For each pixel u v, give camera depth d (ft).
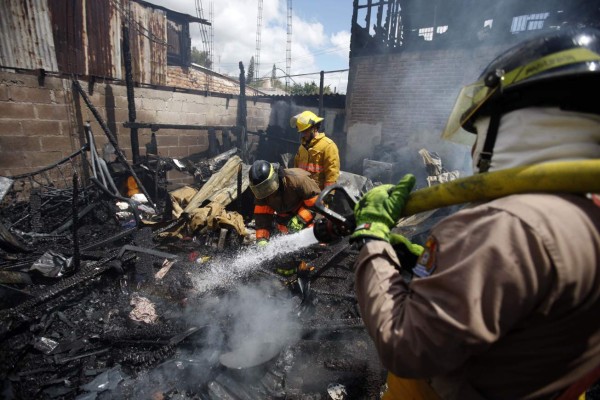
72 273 10.95
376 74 24.44
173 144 26.30
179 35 39.65
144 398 6.59
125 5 24.95
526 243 1.72
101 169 17.78
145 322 8.74
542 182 1.82
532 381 2.02
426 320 1.93
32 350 7.75
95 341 8.15
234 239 13.70
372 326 2.33
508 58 2.23
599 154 1.90
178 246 13.14
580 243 1.72
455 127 3.00
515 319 1.79
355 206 3.12
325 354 7.95
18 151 18.29
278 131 32.65
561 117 1.92
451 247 1.99
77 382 7.07
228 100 30.09
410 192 2.89
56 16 20.44
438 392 2.46
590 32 2.04
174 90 25.58
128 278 10.60
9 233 12.85
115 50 24.41
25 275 10.30
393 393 3.16
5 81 17.44
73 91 19.89
